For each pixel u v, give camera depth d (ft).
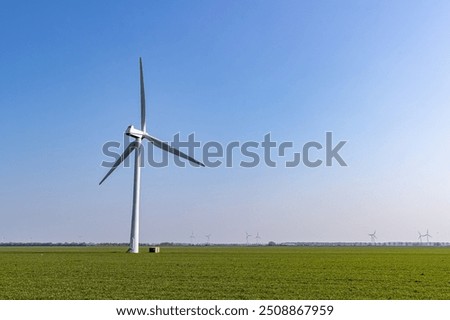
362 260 163.32
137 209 215.51
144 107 213.87
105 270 105.40
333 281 82.48
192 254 221.05
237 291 68.95
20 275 92.43
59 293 66.49
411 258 184.34
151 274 95.04
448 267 122.62
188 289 70.79
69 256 186.70
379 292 68.90
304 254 238.07
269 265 127.75
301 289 71.41
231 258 173.37
